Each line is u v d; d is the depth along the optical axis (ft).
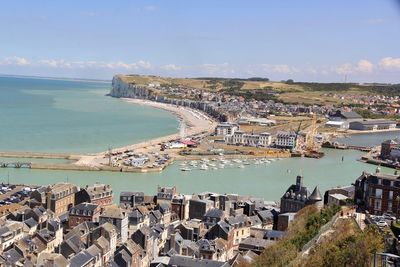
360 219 605.73
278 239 650.02
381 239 440.04
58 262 586.45
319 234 513.45
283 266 487.61
